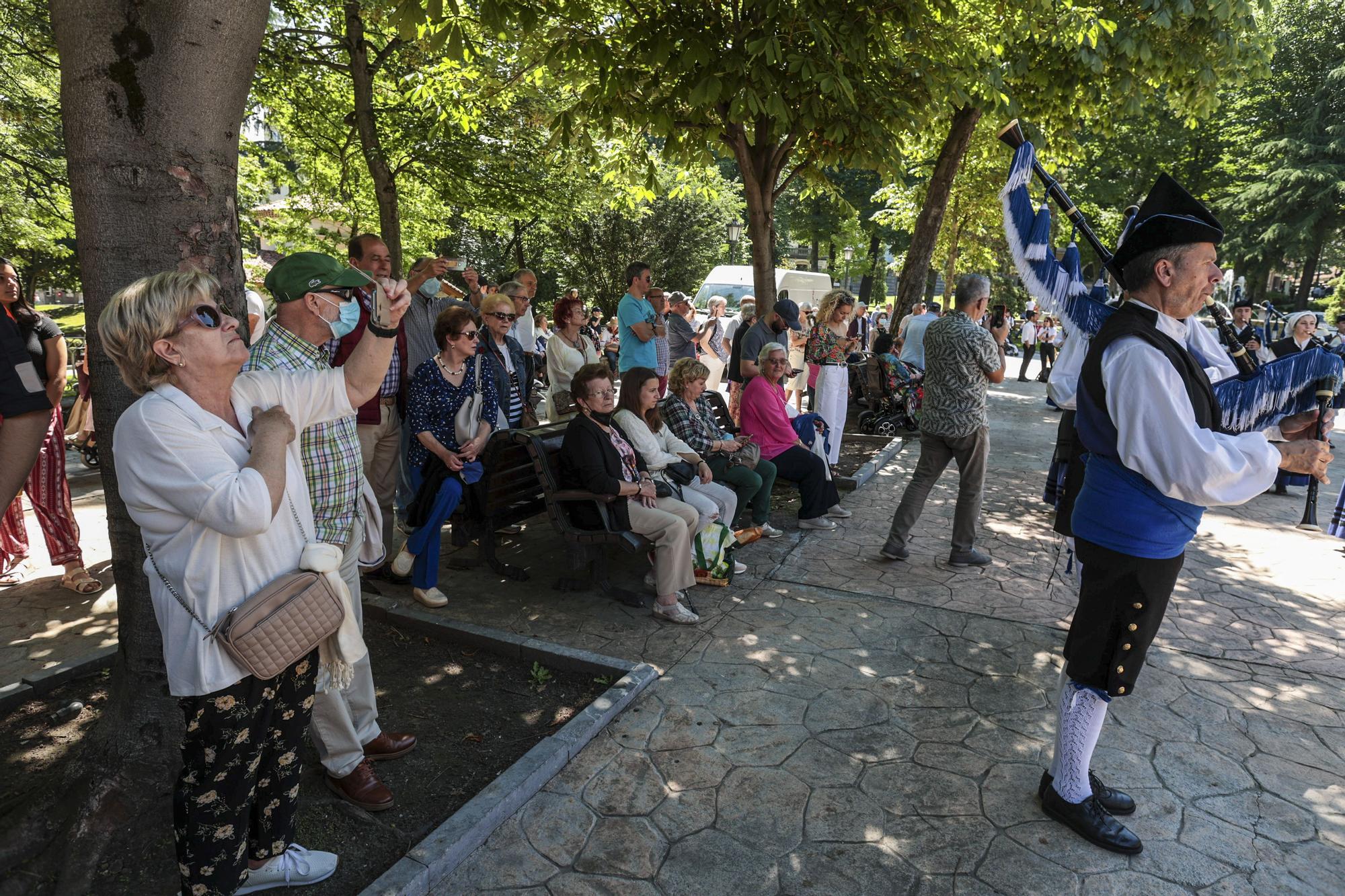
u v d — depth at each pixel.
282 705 2.05
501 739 3.13
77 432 7.11
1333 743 3.15
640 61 6.21
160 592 1.84
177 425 1.73
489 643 3.88
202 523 1.73
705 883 2.38
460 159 12.57
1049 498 5.56
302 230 15.75
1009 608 4.48
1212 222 2.23
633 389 4.74
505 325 5.47
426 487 4.22
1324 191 29.11
